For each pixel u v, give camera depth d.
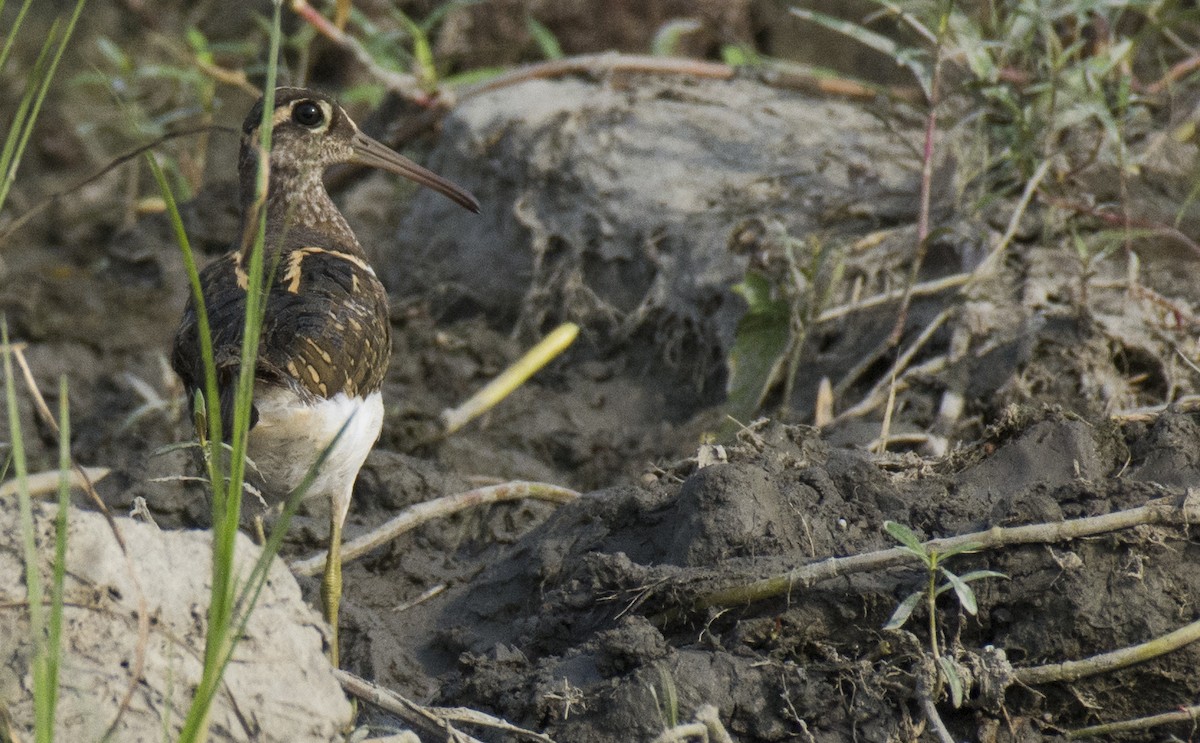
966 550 6.74
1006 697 6.78
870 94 13.01
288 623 6.23
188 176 15.73
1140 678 6.69
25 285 13.70
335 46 16.84
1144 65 13.19
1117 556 6.84
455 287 12.88
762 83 13.51
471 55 15.53
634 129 12.76
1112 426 7.87
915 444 9.77
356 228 14.12
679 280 11.79
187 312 8.54
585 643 7.20
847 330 10.93
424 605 8.61
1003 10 12.12
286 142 9.82
